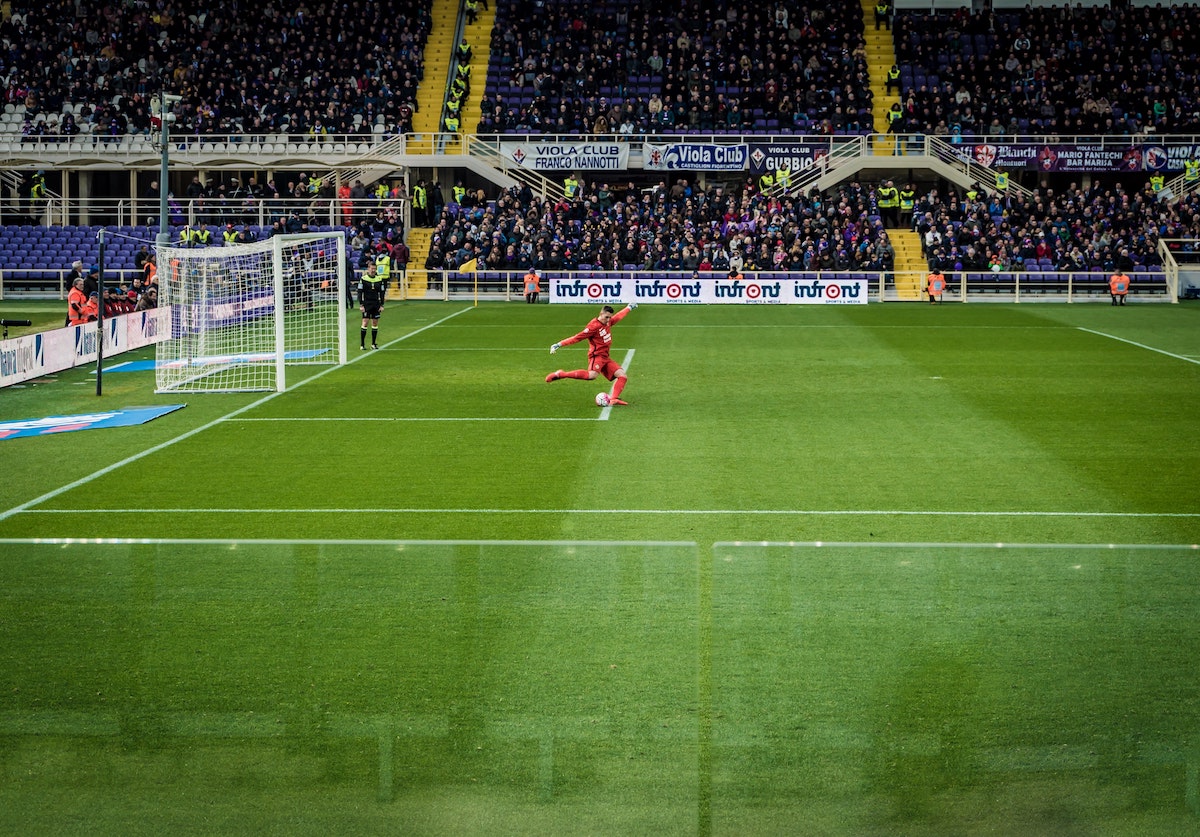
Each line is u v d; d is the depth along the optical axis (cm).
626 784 541
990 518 1141
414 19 5178
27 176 4791
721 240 4266
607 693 543
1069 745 539
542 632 547
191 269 2561
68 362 2311
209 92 4834
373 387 2027
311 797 550
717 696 545
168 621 558
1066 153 4509
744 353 2509
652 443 1520
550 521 1134
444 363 2342
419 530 1102
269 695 555
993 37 5144
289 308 3169
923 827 537
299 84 4881
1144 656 539
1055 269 4128
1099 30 5072
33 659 556
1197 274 4041
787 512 1166
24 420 1722
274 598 562
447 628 555
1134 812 537
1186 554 536
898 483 1288
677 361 2370
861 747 539
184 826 548
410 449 1489
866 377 2130
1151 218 4288
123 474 1341
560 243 4159
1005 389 1981
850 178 4794
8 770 559
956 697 539
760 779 540
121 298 2986
